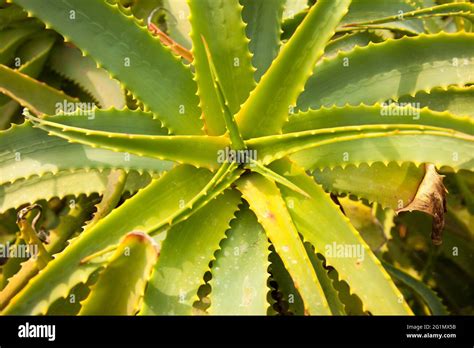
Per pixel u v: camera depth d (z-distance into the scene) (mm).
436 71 1434
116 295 1233
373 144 1361
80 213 1501
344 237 1310
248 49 1405
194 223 1329
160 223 1240
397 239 1632
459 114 1452
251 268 1312
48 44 1599
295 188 1264
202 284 1346
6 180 1385
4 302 1360
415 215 1605
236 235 1342
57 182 1460
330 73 1450
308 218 1325
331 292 1354
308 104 1446
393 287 1274
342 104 1443
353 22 1582
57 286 1268
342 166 1364
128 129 1376
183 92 1379
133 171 1474
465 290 1648
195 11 1336
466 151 1351
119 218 1302
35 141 1401
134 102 1552
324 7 1296
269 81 1317
